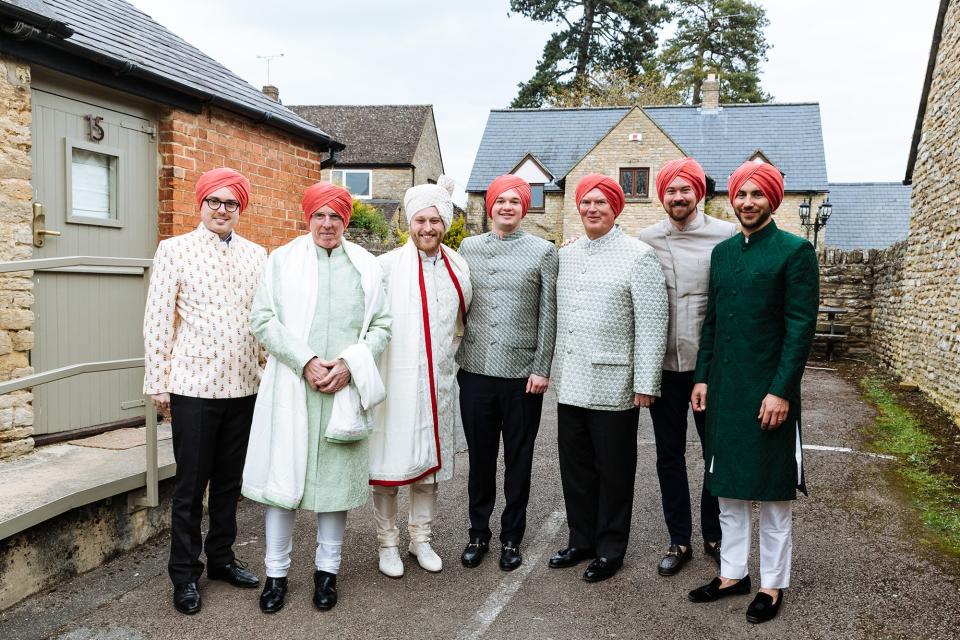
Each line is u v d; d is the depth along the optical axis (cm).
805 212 1709
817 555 377
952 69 763
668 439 366
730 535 327
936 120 820
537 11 3531
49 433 431
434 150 3134
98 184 463
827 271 1277
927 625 301
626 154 2434
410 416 342
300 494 308
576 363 353
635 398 345
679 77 3481
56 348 434
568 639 292
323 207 320
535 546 398
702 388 337
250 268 336
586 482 366
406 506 470
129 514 375
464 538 409
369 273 328
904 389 888
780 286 303
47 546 329
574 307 356
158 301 310
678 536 365
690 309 359
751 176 306
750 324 307
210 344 315
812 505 457
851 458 571
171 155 500
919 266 883
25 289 396
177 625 300
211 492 338
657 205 2408
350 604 322
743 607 320
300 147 646
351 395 309
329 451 313
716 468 315
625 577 353
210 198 318
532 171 2667
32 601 318
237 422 332
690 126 2680
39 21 372
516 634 296
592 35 3578
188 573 317
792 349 296
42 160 420
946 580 345
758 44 3497
